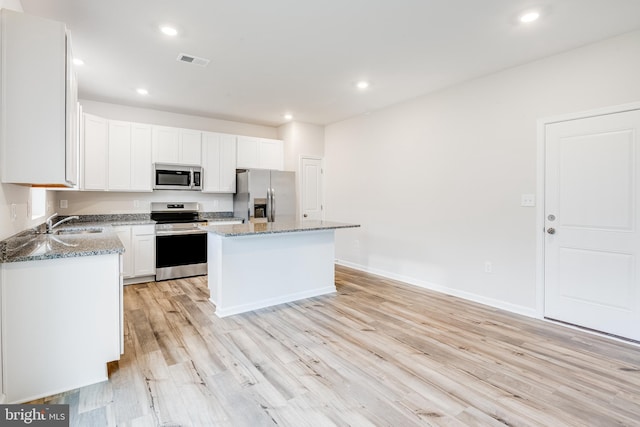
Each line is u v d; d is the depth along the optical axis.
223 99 4.48
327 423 1.73
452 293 3.97
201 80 3.77
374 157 5.05
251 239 3.43
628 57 2.67
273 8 2.37
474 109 3.72
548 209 3.15
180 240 4.70
